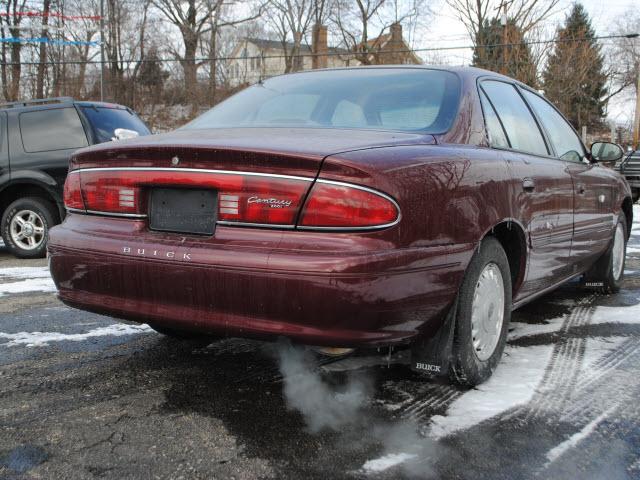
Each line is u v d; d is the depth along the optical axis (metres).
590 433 2.47
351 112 3.09
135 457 2.26
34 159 7.16
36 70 34.75
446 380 2.85
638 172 15.98
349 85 3.32
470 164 2.71
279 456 2.27
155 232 2.53
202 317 2.38
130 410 2.68
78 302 2.71
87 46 35.38
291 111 3.22
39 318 4.24
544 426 2.53
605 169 4.78
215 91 37.78
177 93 37.00
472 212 2.63
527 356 3.44
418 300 2.37
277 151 2.27
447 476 2.14
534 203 3.24
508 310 3.09
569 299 4.96
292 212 2.26
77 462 2.22
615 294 5.17
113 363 3.29
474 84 3.26
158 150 2.48
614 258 5.07
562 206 3.67
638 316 4.39
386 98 3.14
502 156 3.04
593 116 52.19
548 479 2.12
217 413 2.65
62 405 2.72
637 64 49.22
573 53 30.75
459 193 2.56
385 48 41.00
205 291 2.34
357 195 2.21
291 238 2.25
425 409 2.69
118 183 2.62
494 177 2.85
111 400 2.79
